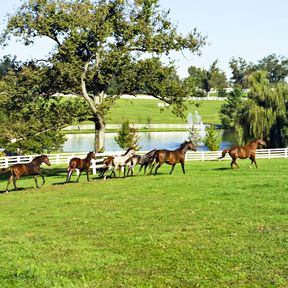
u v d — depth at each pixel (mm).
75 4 32000
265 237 13398
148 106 145500
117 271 11219
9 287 10305
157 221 16375
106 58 33219
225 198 19922
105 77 34531
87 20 31531
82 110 35156
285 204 17891
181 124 109312
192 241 13414
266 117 59969
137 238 14023
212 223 15516
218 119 122750
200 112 136375
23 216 18766
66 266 11719
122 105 146125
